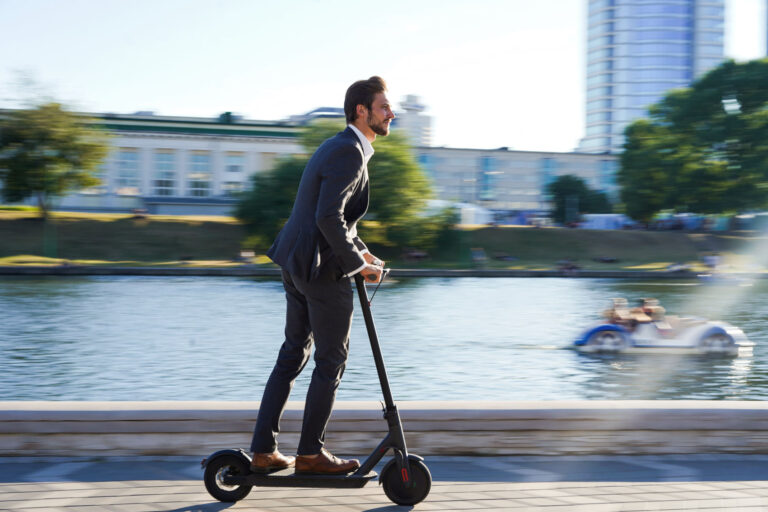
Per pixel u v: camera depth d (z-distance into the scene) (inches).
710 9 5600.4
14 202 2198.6
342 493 131.0
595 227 2699.3
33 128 2151.8
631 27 5625.0
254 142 3341.5
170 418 149.9
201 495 128.8
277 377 129.3
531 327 788.0
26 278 1560.0
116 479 136.5
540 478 139.3
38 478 136.5
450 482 136.7
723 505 125.3
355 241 126.7
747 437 155.0
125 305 1000.2
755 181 2311.8
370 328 125.1
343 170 117.6
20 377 489.1
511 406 156.0
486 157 4084.6
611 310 633.0
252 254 1916.8
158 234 2117.4
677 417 154.4
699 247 2268.7
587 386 481.4
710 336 601.6
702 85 2415.1
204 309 953.5
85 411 149.1
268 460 126.6
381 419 153.0
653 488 133.8
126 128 3230.8
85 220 2166.6
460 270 1766.7
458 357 584.1
